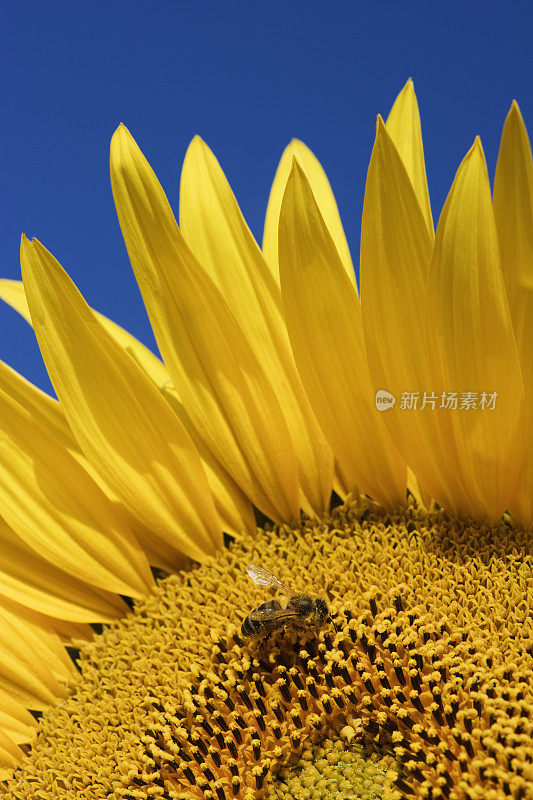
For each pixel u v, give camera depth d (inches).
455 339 13.5
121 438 14.3
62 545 14.3
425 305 13.6
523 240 13.4
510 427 13.6
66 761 13.7
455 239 13.4
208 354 14.3
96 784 13.5
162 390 14.8
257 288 14.2
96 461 14.3
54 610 14.3
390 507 14.3
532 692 13.0
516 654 13.1
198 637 13.9
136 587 14.4
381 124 13.4
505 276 13.5
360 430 14.1
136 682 13.8
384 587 13.7
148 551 14.6
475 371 13.6
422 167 13.9
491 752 12.9
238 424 14.4
